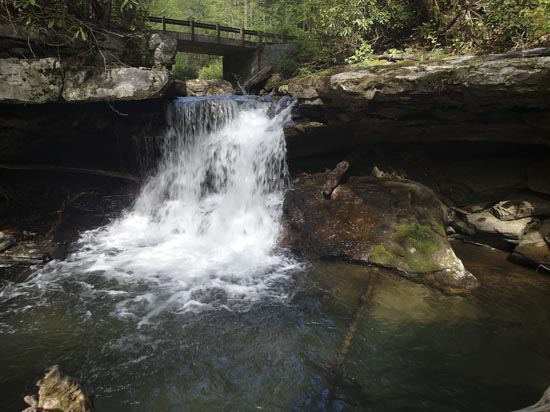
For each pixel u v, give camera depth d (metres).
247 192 6.60
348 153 6.90
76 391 2.57
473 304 4.14
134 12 6.46
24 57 4.86
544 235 4.94
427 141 6.09
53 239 5.75
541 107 4.13
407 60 5.84
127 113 6.42
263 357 3.34
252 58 13.19
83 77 5.18
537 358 3.30
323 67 8.95
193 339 3.59
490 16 5.79
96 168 7.29
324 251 5.37
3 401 2.80
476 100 4.33
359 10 7.59
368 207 5.67
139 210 6.95
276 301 4.27
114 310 4.06
